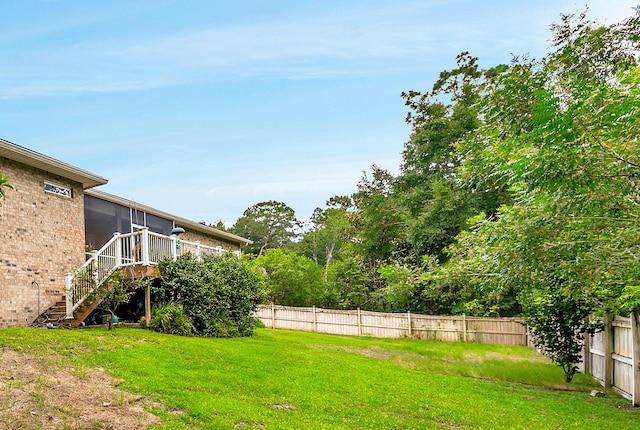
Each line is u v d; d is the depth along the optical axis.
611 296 9.38
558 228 6.88
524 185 7.08
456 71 32.12
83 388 6.96
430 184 29.66
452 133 29.70
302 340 17.89
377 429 7.23
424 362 15.82
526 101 5.60
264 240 62.09
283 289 32.06
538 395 11.23
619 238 6.39
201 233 23.34
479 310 21.23
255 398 8.00
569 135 5.54
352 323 25.05
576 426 8.30
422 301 27.28
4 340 8.95
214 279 14.87
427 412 8.56
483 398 10.25
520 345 21.80
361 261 33.59
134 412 6.38
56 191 14.12
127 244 15.20
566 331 12.91
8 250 12.30
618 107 5.56
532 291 11.13
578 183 5.78
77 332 11.09
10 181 12.52
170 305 13.73
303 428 6.70
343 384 9.94
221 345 12.23
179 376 8.44
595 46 5.01
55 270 13.79
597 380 13.30
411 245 30.84
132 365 8.57
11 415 5.70
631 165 5.81
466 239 12.76
